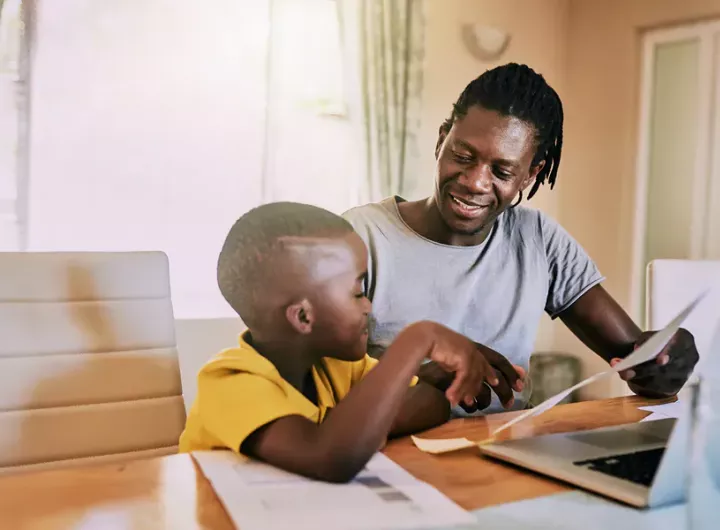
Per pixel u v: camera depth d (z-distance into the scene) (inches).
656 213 93.6
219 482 25.0
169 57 73.1
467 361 29.6
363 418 25.4
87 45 68.9
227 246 28.4
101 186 70.4
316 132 81.0
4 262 36.2
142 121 72.1
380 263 47.5
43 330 36.3
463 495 24.4
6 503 23.0
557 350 99.9
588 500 24.0
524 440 30.9
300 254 27.0
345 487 24.9
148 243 73.2
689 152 89.6
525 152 42.9
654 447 29.3
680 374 41.2
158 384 39.6
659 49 92.3
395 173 85.3
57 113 67.9
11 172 66.4
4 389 34.7
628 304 94.9
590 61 98.4
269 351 29.4
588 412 38.4
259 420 27.0
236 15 76.3
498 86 42.4
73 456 36.1
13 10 65.4
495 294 49.1
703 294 27.3
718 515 20.7
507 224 50.6
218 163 76.3
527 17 97.0
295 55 79.5
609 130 96.2
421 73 86.6
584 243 100.0
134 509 22.6
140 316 39.7
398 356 27.3
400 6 84.5
